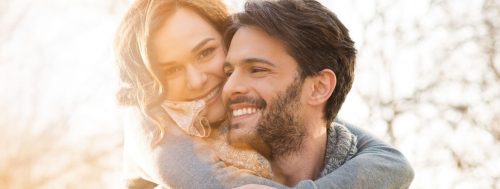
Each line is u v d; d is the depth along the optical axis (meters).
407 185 2.87
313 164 2.84
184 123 2.65
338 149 2.86
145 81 2.73
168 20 2.69
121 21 2.80
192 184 2.52
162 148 2.63
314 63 2.77
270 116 2.72
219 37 2.76
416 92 6.47
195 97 2.72
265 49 2.71
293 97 2.74
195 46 2.69
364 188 2.66
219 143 2.70
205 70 2.71
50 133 7.22
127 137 2.83
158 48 2.69
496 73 6.38
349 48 2.91
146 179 2.79
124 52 2.78
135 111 2.80
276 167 2.80
